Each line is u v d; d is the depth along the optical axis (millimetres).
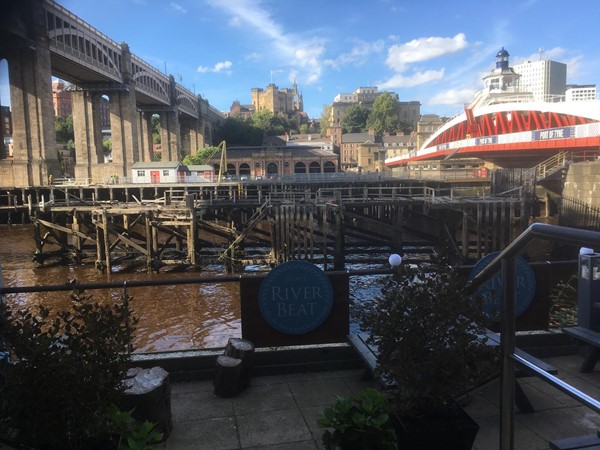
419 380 3266
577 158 48188
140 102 105125
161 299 22250
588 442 3016
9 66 59344
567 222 40406
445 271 3465
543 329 6125
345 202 34500
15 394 2861
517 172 38688
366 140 160250
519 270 6043
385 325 3400
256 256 33312
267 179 63781
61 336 3184
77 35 67312
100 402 2959
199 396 5090
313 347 5695
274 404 4887
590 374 5422
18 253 38750
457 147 61781
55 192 61125
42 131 61219
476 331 3473
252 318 5723
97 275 29812
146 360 5441
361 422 2908
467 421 3297
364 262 32750
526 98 79688
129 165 82188
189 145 141625
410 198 35656
